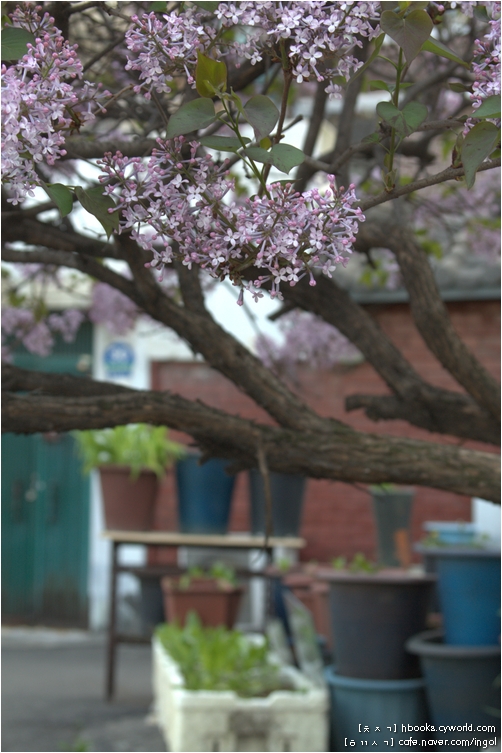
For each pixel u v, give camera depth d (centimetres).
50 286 714
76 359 780
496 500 201
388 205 351
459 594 371
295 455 201
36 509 803
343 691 382
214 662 413
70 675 605
